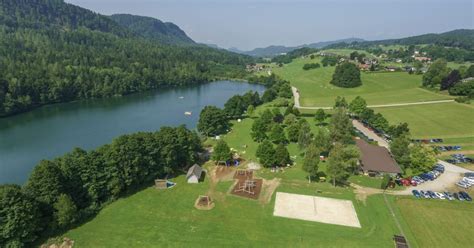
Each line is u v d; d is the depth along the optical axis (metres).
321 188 90.38
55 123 170.25
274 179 96.44
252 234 69.06
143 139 93.50
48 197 69.81
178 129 106.44
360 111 156.50
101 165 81.81
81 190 77.19
